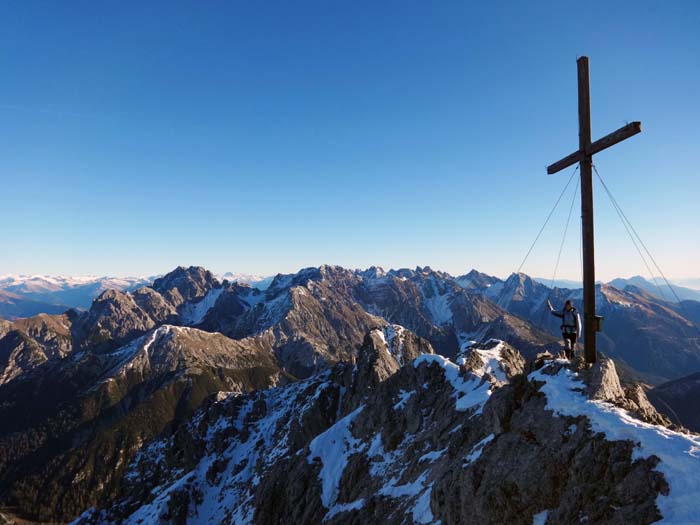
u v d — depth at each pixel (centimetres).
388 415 7944
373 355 15662
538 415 2711
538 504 2362
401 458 6475
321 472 7962
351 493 6738
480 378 7362
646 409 2602
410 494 4881
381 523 4847
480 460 2934
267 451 15950
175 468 18262
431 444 5975
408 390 8625
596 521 2000
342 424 9306
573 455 2325
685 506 1725
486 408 3581
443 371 8206
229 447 17562
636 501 1903
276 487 8469
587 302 2728
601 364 2666
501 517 2497
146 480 18175
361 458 7425
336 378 17700
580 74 2678
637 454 2053
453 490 3216
